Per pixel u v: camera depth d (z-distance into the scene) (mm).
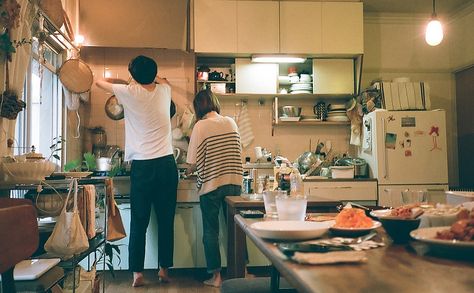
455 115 5297
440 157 4469
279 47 4676
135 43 4387
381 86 4711
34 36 2930
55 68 3746
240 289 1653
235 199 2578
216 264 3391
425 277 736
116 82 3691
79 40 4227
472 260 870
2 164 2170
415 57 5281
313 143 5074
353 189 4434
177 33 4465
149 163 3387
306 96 4988
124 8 4395
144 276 3752
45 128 3725
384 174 4434
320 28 4738
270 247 1008
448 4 4961
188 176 4168
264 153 4879
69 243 2104
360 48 4758
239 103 5020
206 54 4703
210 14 4629
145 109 3363
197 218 3916
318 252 918
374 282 699
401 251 971
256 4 4691
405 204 1473
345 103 5117
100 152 4508
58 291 2143
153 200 3520
